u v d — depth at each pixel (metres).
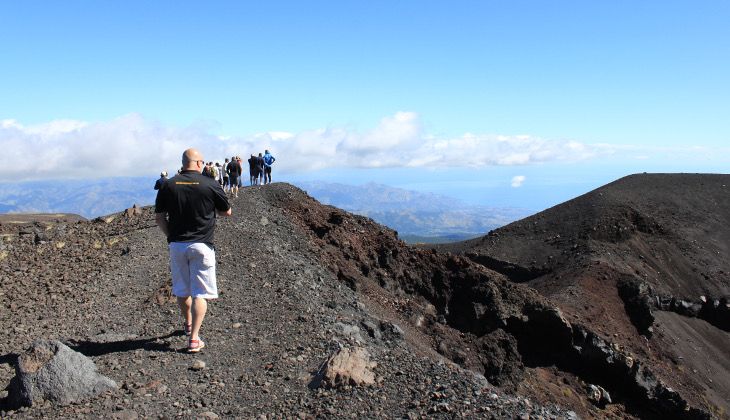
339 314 14.20
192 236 9.01
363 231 29.80
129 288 15.06
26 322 12.30
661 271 69.25
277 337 10.58
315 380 8.13
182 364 8.93
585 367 33.06
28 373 7.46
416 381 8.12
